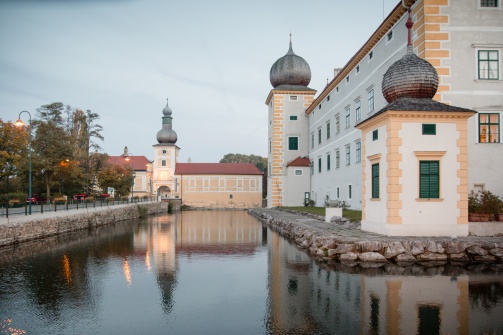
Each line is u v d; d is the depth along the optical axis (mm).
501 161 21875
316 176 50312
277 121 55844
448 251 15477
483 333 8062
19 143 43906
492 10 22469
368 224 20000
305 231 21531
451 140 17547
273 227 34094
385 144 17969
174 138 87438
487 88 22203
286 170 55406
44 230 25984
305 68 57094
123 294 11422
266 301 10555
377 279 12695
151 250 20219
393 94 19391
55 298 11023
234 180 85188
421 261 15320
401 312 9422
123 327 8648
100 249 20547
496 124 22172
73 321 9078
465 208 17406
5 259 17391
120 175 67875
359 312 9469
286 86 56812
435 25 22344
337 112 40844
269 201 60094
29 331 8461
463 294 10859
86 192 58656
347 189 37031
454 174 17500
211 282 12875
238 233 29203
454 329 8289
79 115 63000
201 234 28594
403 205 17391
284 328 8477
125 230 31734
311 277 13281
